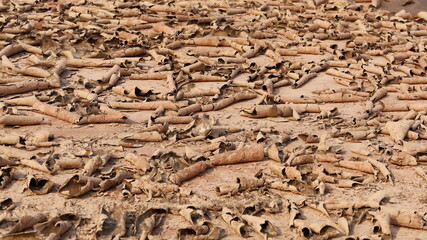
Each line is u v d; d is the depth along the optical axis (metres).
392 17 25.09
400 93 17.67
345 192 11.89
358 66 19.45
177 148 13.61
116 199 11.34
